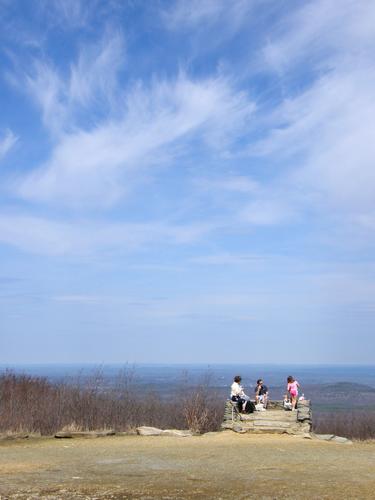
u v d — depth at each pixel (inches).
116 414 1071.6
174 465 608.4
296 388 1065.5
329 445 821.9
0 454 713.0
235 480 514.0
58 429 986.1
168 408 1146.0
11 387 1192.2
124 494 452.8
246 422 963.3
